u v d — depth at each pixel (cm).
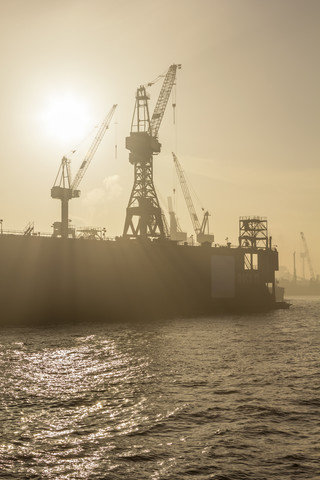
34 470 2544
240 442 2931
